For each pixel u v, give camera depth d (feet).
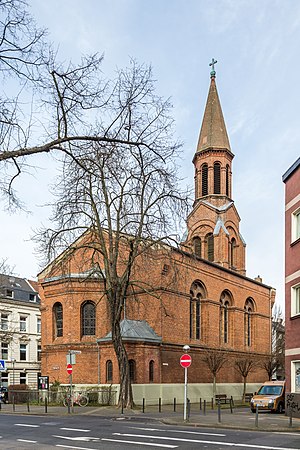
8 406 107.76
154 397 111.14
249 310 165.68
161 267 119.96
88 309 117.08
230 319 152.66
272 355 164.55
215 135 181.47
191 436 50.93
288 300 82.84
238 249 179.22
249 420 67.62
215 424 61.36
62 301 117.91
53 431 56.03
